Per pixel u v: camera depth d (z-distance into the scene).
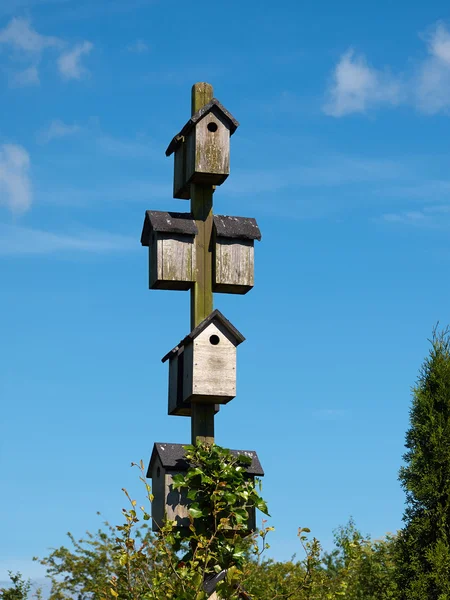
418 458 7.53
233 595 5.51
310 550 5.82
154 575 5.80
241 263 6.07
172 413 6.15
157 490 5.92
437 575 7.27
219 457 5.79
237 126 6.13
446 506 7.37
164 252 6.02
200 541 5.56
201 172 6.06
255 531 5.82
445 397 7.55
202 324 5.91
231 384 5.89
